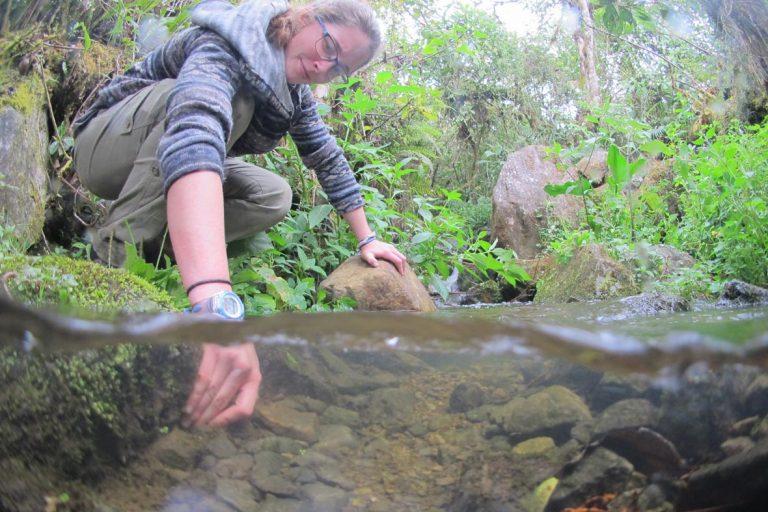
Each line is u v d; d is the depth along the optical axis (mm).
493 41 6871
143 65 2178
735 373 554
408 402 688
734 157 3557
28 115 2477
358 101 3246
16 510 576
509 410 662
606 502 583
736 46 4008
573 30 6461
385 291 2420
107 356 689
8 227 1834
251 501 601
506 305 2990
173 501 599
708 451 587
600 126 4461
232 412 703
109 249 1966
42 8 1652
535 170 5453
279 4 1848
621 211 4086
